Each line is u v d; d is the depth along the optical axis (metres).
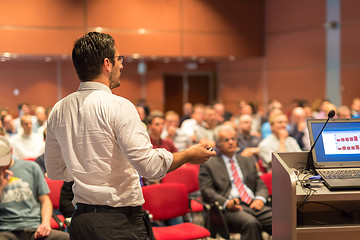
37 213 3.32
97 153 1.80
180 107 13.13
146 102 12.09
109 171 1.80
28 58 10.01
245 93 12.01
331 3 9.22
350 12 8.81
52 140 1.94
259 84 11.45
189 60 11.77
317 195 2.18
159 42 9.91
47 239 3.20
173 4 10.01
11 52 8.85
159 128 5.48
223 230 3.78
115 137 1.79
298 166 2.57
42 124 7.57
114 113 1.78
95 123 1.80
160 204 3.81
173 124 6.87
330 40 9.29
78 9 9.22
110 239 1.80
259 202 3.97
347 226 2.27
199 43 10.29
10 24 8.82
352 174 2.36
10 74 10.95
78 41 1.88
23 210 3.27
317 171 2.44
